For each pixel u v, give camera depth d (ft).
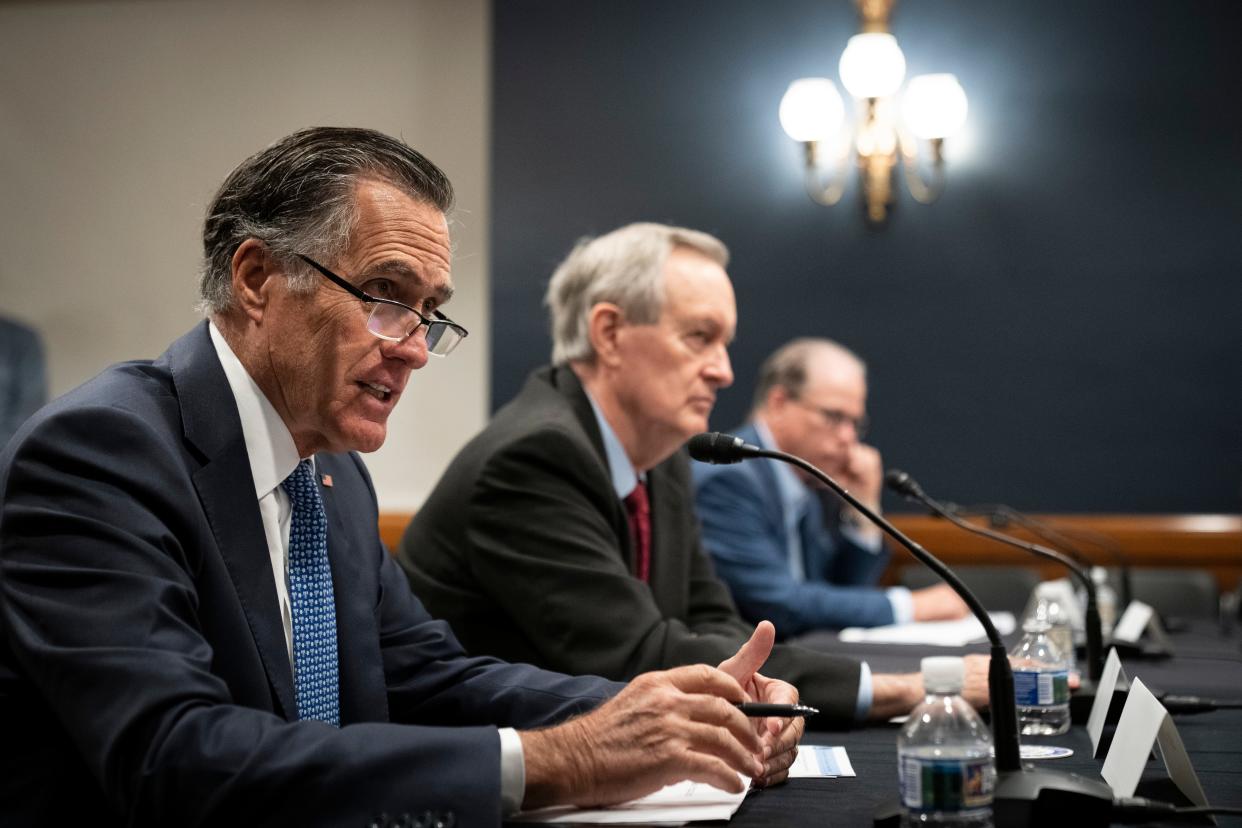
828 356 13.09
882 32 16.74
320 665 4.89
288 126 18.01
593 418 7.48
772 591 10.96
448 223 4.98
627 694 4.16
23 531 4.06
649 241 7.57
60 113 18.47
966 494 16.65
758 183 17.10
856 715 5.90
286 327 4.66
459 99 17.65
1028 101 16.63
